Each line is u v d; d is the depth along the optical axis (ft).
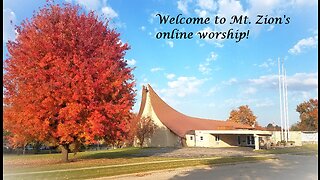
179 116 202.49
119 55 76.33
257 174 53.52
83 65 67.97
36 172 55.98
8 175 52.60
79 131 68.39
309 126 204.13
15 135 68.85
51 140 72.95
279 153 113.19
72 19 73.51
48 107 65.67
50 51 68.18
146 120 195.62
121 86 73.05
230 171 58.44
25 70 66.85
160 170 59.98
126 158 90.79
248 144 189.37
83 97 67.56
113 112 70.44
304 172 56.03
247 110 269.85
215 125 208.13
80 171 57.21
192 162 75.00
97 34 75.87
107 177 51.29
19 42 69.97
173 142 186.19
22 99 66.13
